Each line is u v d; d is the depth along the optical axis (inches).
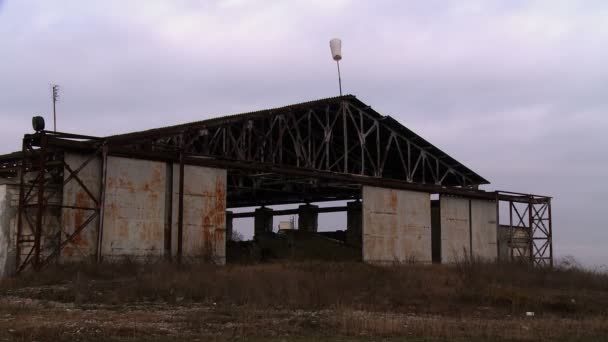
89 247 953.5
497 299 806.5
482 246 1737.2
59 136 925.8
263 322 563.2
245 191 1633.9
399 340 482.6
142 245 1018.7
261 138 1258.6
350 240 1787.6
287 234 1738.4
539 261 1766.7
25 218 922.1
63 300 701.3
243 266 1078.4
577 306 775.7
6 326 490.9
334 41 1477.6
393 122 1519.4
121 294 723.4
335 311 651.5
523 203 1867.6
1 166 1152.8
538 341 498.3
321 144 1380.4
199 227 1103.6
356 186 1486.2
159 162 1063.6
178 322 548.1
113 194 991.0
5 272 900.0
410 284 907.4
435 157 1672.0
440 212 1636.3
